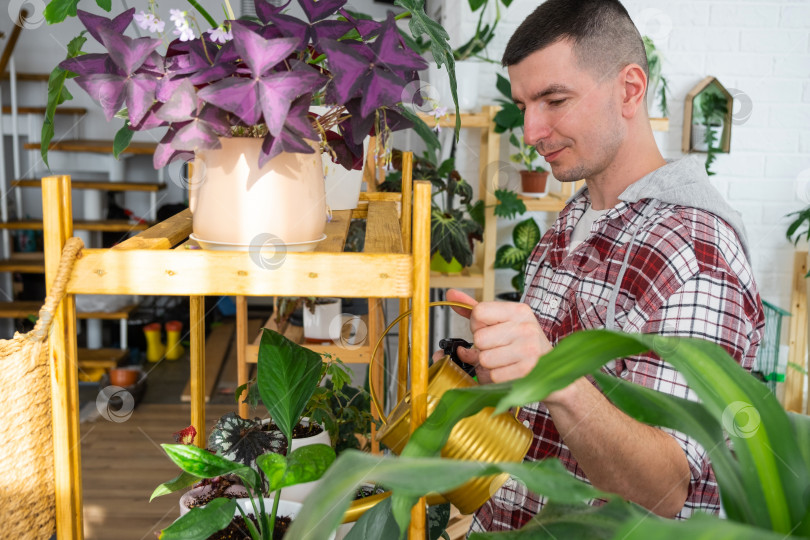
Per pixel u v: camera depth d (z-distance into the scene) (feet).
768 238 10.44
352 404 5.06
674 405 1.77
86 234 14.64
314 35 2.23
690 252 3.07
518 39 3.41
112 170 15.71
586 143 3.40
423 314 2.20
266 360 2.64
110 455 9.75
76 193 15.69
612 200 3.63
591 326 3.44
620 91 3.40
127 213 15.58
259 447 2.89
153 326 13.78
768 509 1.52
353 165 2.65
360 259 2.18
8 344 2.10
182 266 2.18
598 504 2.95
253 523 2.64
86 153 15.61
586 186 4.07
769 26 9.98
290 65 2.14
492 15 9.70
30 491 2.23
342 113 2.52
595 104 3.34
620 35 3.32
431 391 2.33
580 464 2.71
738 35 10.01
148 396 12.03
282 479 2.19
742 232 3.28
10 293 14.12
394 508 1.52
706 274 3.01
